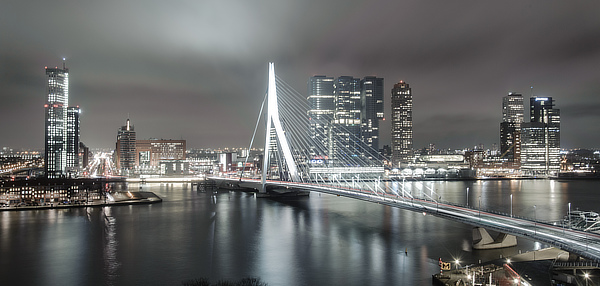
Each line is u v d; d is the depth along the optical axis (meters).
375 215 193.12
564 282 92.81
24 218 189.38
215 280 99.94
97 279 101.50
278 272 105.31
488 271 101.00
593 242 87.69
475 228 124.00
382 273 103.31
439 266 107.94
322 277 101.25
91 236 147.88
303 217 189.00
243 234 150.25
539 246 123.12
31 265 112.88
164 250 127.38
